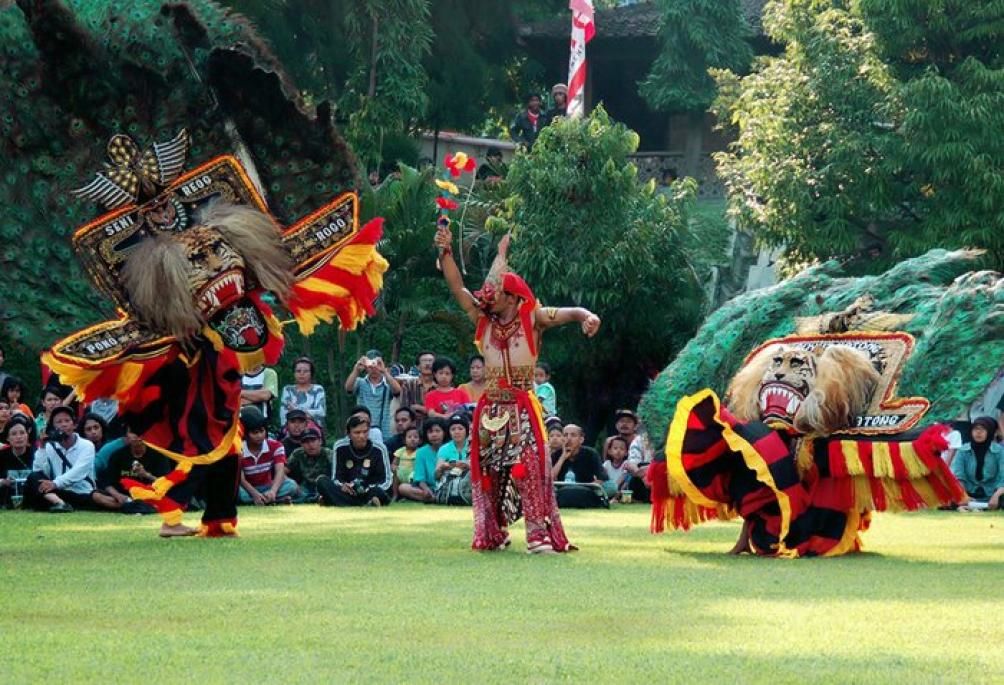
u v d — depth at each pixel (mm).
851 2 34750
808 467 14266
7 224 17391
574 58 40688
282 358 36219
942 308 21938
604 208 33688
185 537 16031
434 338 37906
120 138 15719
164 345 15531
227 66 17594
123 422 16406
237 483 16234
